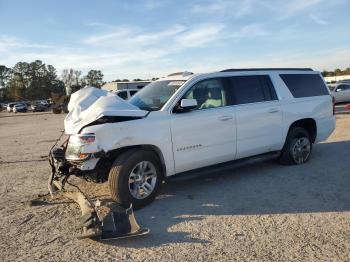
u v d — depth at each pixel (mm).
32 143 14914
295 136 7840
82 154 5316
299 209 5449
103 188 6766
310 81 8344
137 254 4270
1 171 8992
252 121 7000
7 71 148250
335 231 4672
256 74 7406
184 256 4176
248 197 6055
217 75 6801
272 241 4457
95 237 4613
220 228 4898
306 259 4004
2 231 5070
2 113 77812
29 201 6289
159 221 5207
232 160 6879
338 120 15984
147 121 5723
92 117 5402
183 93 6250
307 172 7371
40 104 74688
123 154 5570
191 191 6492
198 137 6254
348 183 6566
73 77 138125
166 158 5914
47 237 4832
